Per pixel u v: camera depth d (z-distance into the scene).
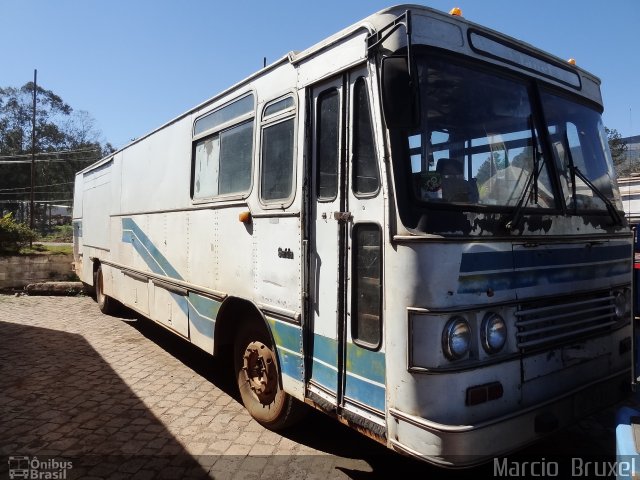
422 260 2.79
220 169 5.15
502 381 2.95
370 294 3.14
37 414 4.88
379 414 3.03
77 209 12.18
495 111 3.41
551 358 3.24
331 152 3.55
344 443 4.27
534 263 3.21
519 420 2.92
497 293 2.99
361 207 3.21
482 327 2.91
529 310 3.14
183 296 5.82
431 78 3.14
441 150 3.11
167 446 4.21
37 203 51.97
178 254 5.98
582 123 4.07
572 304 3.41
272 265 4.13
